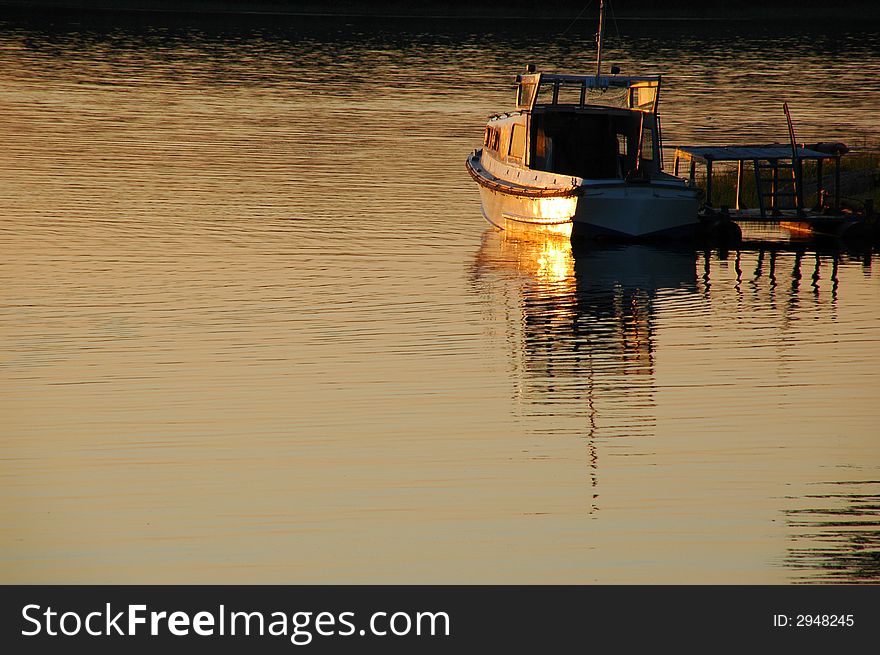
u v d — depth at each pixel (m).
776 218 96.06
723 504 43.50
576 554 39.62
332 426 51.62
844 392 57.12
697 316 72.50
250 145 143.62
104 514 42.25
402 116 171.50
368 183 121.00
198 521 41.75
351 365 60.94
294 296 75.94
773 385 58.19
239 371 59.66
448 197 114.62
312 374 59.31
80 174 121.31
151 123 159.50
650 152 97.50
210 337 66.00
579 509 43.00
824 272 85.75
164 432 50.62
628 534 41.06
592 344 65.88
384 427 51.59
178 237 93.81
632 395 56.53
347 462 47.38
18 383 57.34
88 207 105.06
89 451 48.34
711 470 46.84
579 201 90.75
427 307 73.94
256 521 41.81
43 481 45.12
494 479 45.75
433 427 51.69
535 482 45.47
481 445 49.50
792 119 172.50
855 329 69.31
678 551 39.84
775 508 43.16
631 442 50.03
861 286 81.06
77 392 56.03
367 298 75.88
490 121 107.50
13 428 50.97
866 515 42.59
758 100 195.50
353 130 157.75
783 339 67.06
